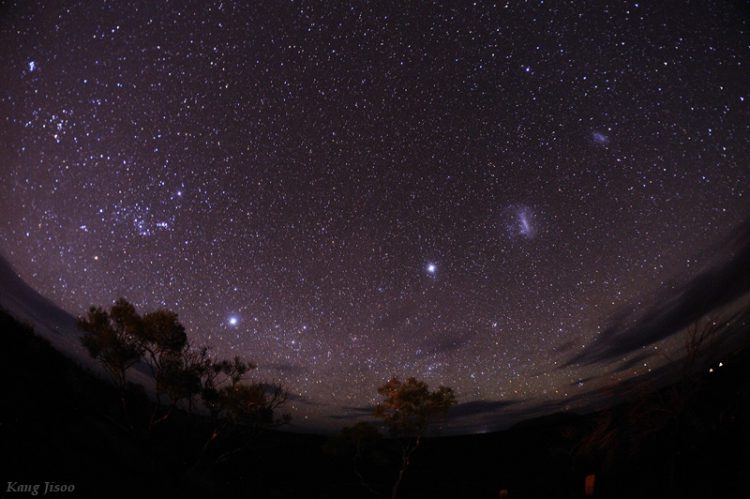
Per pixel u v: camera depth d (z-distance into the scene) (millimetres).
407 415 15188
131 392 10141
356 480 16828
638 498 10297
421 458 18312
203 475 12039
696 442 10367
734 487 9484
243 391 10500
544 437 18203
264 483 14789
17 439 8500
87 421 10664
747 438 9961
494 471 16438
